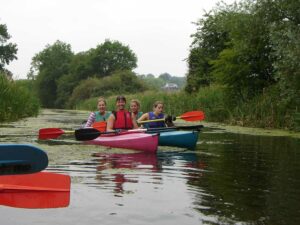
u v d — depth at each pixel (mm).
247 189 3336
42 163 2547
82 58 50938
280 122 9625
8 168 2504
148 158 4934
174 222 2490
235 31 10930
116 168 4168
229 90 11836
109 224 2432
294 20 9523
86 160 4660
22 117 13125
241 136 7809
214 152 5555
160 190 3250
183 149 5840
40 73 55812
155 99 16781
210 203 2906
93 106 29656
